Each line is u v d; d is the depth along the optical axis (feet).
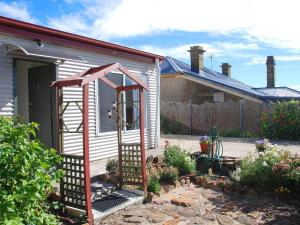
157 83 39.06
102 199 22.06
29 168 12.77
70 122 28.27
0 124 13.43
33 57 25.55
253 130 55.47
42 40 25.85
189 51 64.90
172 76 60.49
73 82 18.72
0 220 10.71
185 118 60.90
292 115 49.29
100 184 24.14
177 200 22.98
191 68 64.85
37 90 28.48
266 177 25.04
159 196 23.93
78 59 26.18
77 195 19.26
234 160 30.68
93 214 19.22
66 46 27.99
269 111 52.13
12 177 12.37
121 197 22.50
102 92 31.78
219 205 22.62
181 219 19.86
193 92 61.31
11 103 24.21
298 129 48.78
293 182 24.04
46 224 13.46
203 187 27.02
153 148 37.93
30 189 12.21
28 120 28.99
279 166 24.47
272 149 28.12
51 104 27.55
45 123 28.12
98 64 31.12
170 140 47.11
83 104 18.43
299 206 22.24
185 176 28.07
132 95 35.22
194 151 34.45
